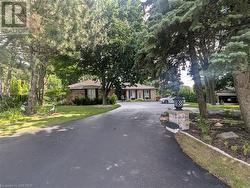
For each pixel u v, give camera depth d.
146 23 16.42
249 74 11.80
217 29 12.81
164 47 15.17
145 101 56.28
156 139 11.54
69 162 8.26
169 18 12.55
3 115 20.59
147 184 6.51
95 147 10.20
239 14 11.00
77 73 36.50
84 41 24.02
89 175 7.11
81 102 42.28
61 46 20.20
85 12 21.53
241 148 9.27
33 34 17.88
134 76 32.50
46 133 13.32
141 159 8.58
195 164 8.05
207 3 11.00
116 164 8.05
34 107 23.58
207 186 6.40
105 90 36.56
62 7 18.53
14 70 24.14
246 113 12.03
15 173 7.27
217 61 8.88
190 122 15.31
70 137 12.20
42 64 27.31
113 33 30.42
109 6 30.36
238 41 9.41
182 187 6.34
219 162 8.10
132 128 14.60
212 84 34.19
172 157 8.79
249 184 6.50
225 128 13.16
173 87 20.69
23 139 11.85
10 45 19.59
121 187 6.32
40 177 6.97
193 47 17.03
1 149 9.96
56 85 45.97
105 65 33.78
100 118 19.67
